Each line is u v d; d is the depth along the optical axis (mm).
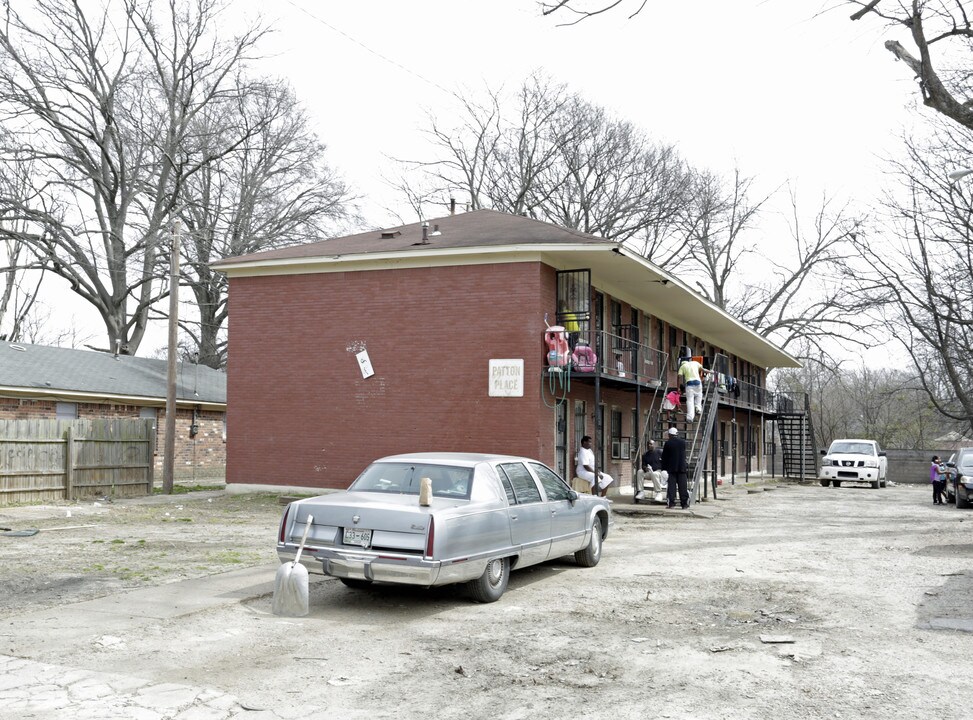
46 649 7285
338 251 23234
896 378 70875
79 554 12875
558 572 11711
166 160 40188
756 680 6492
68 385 26656
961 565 12312
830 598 9797
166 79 41281
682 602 9609
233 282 24328
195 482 31250
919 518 20344
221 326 45688
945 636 7887
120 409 28844
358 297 22797
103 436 23031
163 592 9789
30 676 6477
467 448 21203
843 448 38562
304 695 6152
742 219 53375
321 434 22938
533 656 7234
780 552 13758
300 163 45250
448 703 5988
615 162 47594
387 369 22266
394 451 22031
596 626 8391
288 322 23578
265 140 44469
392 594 10023
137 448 24172
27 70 36312
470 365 21344
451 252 21281
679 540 15414
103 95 39344
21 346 28359
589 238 20953
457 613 9016
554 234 21875
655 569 11977
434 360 21750
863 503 25953
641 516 20203
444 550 8656
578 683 6449
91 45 38656
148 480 24500
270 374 23672
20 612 8773
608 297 25406
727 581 10953
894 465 47094
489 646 7578
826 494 30922
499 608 9289
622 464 27234
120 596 9562
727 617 8805
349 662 7031
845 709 5797
